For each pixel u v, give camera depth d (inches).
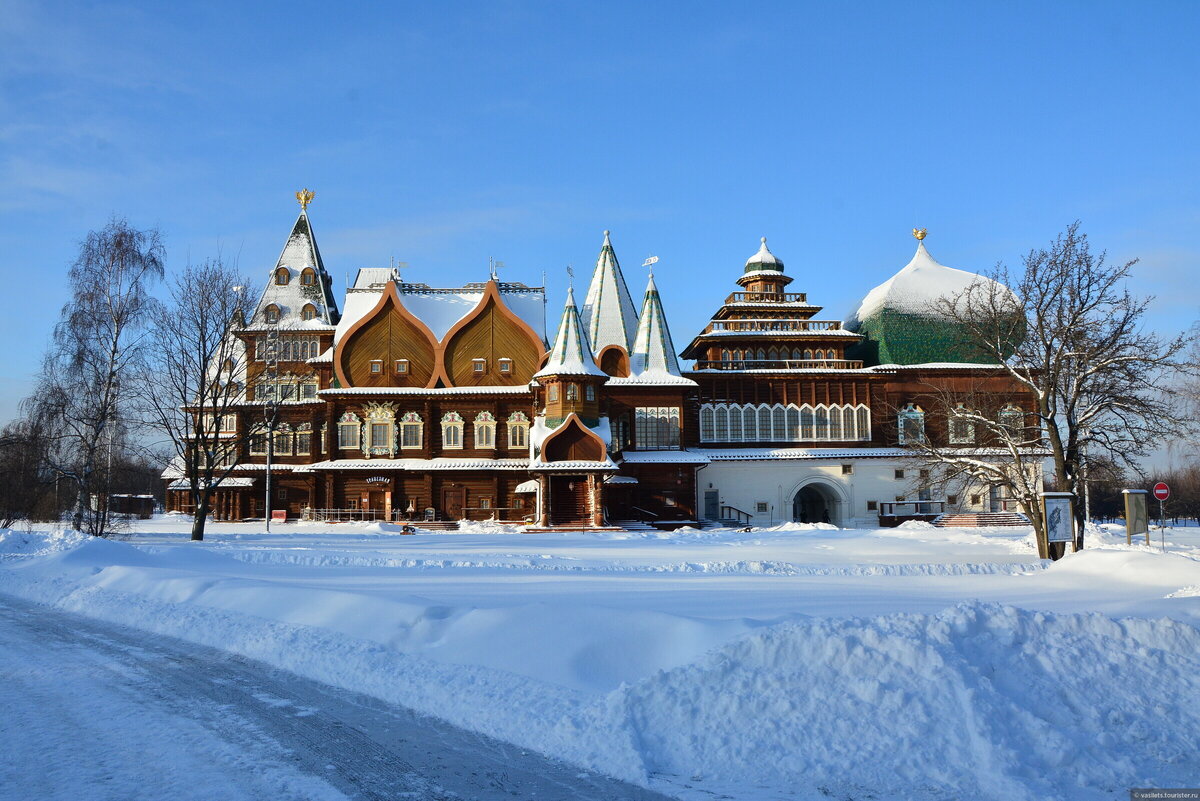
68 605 934.4
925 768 392.2
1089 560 1120.2
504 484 2743.6
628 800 376.5
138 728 477.4
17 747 442.6
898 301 2913.4
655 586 1034.1
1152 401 1530.5
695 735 434.6
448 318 2915.8
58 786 385.1
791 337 2876.5
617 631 603.2
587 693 514.3
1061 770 389.1
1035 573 1196.5
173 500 3149.6
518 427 2800.2
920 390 2851.9
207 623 773.9
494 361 2832.2
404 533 2220.7
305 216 3228.3
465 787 391.9
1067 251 1529.3
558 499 2491.4
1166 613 705.0
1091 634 497.4
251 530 2330.2
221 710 514.6
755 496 2751.0
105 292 1861.5
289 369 2456.9
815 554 1566.2
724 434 2819.9
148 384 1904.5
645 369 2716.5
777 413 2839.6
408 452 2785.4
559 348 2437.3
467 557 1423.5
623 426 2684.5
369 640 665.0
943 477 1881.2
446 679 556.7
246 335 2800.2
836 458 2753.4
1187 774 391.5
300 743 453.1
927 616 501.7
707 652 492.7
